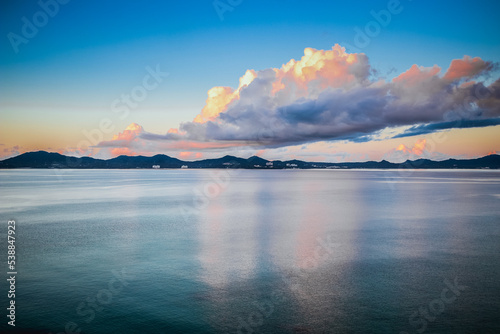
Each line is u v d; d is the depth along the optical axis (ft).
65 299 32.81
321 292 34.83
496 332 26.86
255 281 38.04
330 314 29.91
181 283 37.27
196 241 58.29
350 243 56.70
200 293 34.45
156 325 27.78
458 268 42.75
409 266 43.55
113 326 27.55
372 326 27.81
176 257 47.80
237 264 44.37
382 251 51.26
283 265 44.01
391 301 32.65
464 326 27.81
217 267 43.01
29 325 27.61
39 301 32.27
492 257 47.93
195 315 29.58
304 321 28.60
